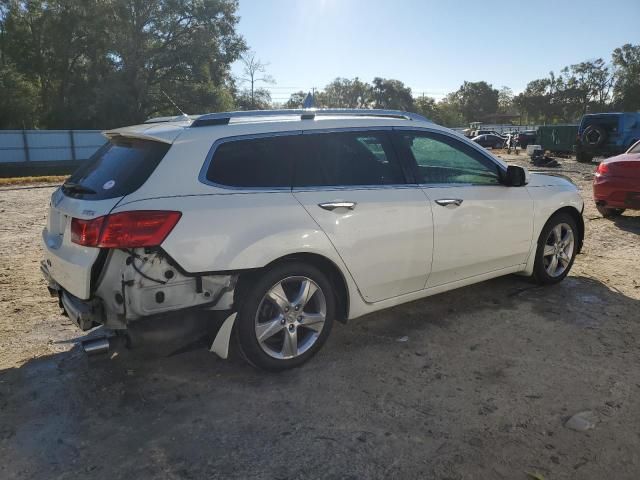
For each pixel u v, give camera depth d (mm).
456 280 4406
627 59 93688
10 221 9328
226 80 48500
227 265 3150
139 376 3557
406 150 4082
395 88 93562
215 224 3135
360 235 3670
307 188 3549
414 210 3941
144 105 44344
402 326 4359
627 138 22516
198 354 3881
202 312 3205
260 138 3479
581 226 5395
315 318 3611
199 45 42750
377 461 2674
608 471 2590
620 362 3693
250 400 3250
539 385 3398
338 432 2918
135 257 2984
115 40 42281
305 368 3646
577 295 5035
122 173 3205
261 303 3373
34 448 2793
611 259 6352
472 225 4316
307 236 3418
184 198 3111
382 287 3914
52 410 3145
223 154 3330
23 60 45125
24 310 4711
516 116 103188
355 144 3838
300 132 3621
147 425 2998
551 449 2756
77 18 42312
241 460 2693
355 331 4270
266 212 3316
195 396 3305
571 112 103938
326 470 2609
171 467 2643
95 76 45438
